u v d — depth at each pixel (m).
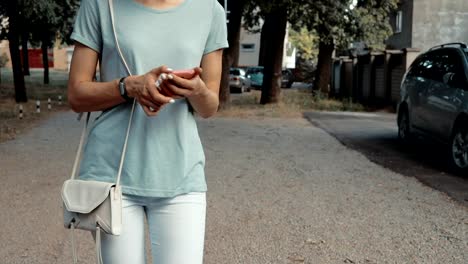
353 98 28.69
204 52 2.58
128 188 2.41
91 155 2.47
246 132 14.32
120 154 2.43
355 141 13.11
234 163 9.73
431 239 5.57
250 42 58.28
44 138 12.59
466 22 35.91
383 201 7.09
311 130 15.21
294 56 74.69
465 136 9.10
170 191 2.42
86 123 2.58
